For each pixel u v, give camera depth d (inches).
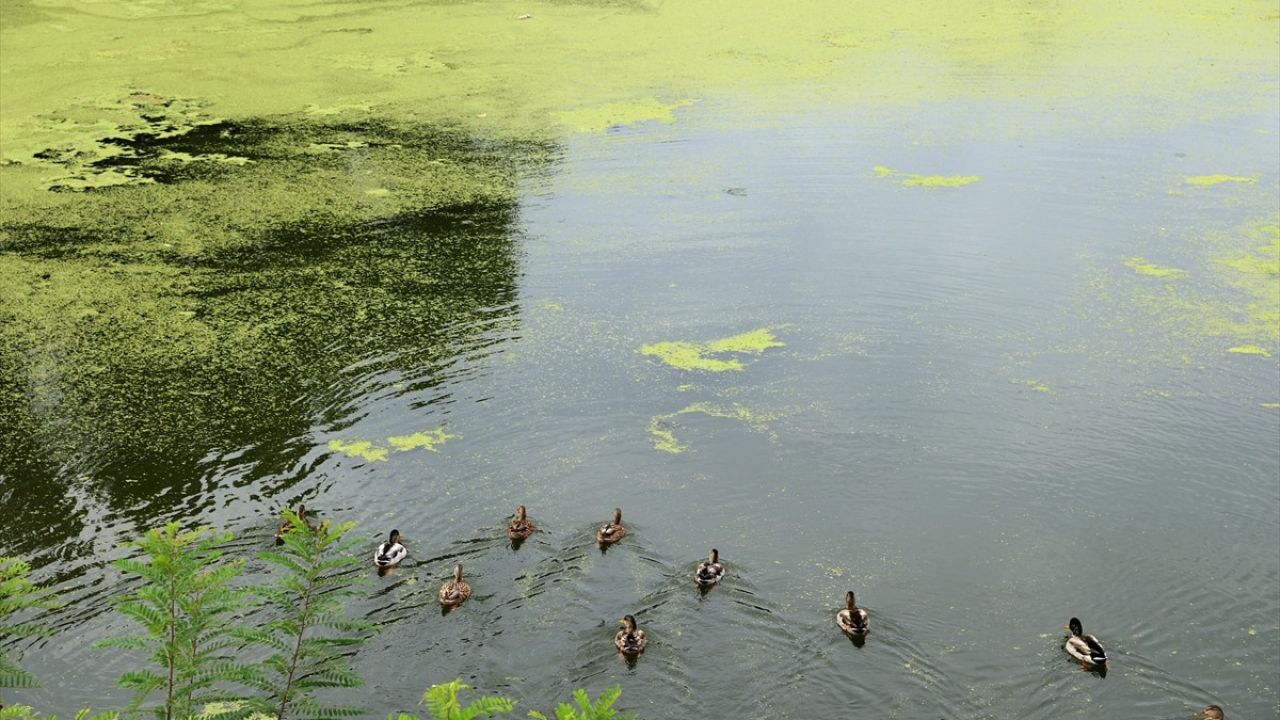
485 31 1699.1
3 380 819.4
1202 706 526.0
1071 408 784.9
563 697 530.9
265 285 975.0
